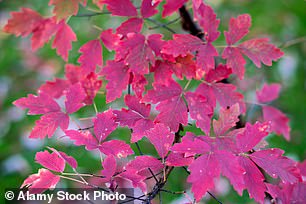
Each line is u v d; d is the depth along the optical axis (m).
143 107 0.97
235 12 1.61
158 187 0.92
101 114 0.94
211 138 0.92
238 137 0.91
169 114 0.96
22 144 1.39
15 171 1.34
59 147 1.25
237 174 0.87
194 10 1.04
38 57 1.62
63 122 0.98
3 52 1.65
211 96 0.99
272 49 0.98
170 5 0.98
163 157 0.91
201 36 1.09
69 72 1.09
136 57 0.97
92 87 1.05
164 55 0.99
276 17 1.61
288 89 1.48
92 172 1.23
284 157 0.91
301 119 1.41
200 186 0.87
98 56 1.03
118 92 0.99
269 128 0.92
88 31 1.49
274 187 0.93
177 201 1.21
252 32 1.60
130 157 1.16
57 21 0.98
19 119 1.47
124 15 0.98
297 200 0.93
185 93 0.98
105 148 0.93
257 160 0.90
